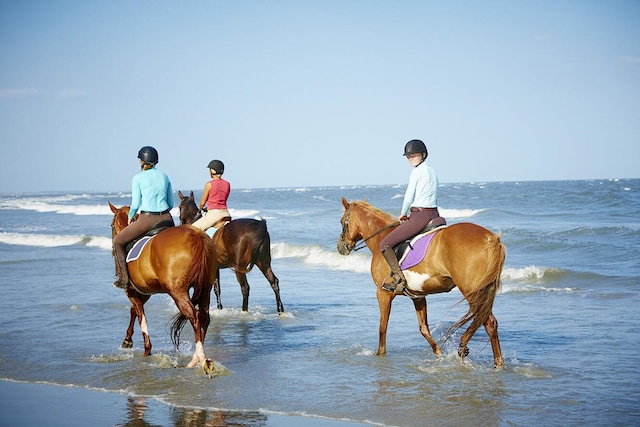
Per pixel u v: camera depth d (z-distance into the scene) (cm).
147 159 880
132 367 864
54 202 9775
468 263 744
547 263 1909
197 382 788
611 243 2277
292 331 1107
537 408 661
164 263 800
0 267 2161
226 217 1243
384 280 865
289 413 673
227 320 1218
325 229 3419
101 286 1689
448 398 701
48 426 649
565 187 9062
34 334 1096
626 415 635
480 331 1062
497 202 5397
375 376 798
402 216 844
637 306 1231
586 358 862
